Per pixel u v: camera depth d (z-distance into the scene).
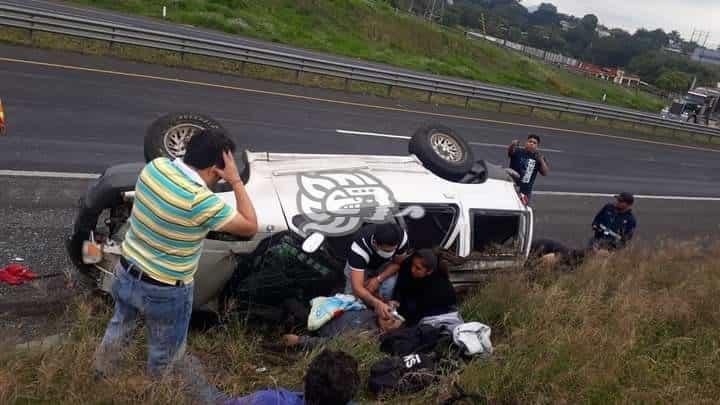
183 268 3.19
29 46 14.86
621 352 4.84
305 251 4.59
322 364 2.80
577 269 6.63
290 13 34.66
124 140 10.08
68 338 3.95
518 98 21.97
